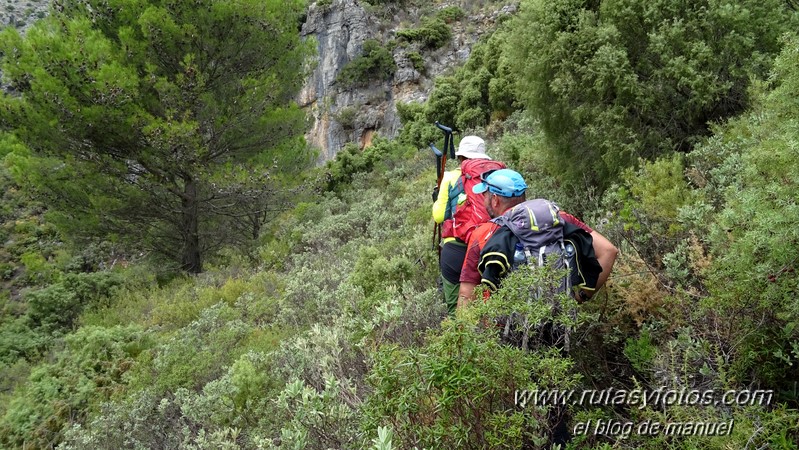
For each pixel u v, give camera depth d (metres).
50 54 10.61
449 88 23.77
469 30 34.16
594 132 5.43
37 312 11.15
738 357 2.20
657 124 5.37
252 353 4.35
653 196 3.71
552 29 6.03
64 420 5.84
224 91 12.34
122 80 10.54
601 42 5.55
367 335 3.21
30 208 22.20
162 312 8.80
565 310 2.21
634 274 2.83
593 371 2.62
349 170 22.80
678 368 2.21
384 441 1.73
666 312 2.57
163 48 11.41
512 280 2.19
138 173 12.02
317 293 5.66
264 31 12.08
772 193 2.16
